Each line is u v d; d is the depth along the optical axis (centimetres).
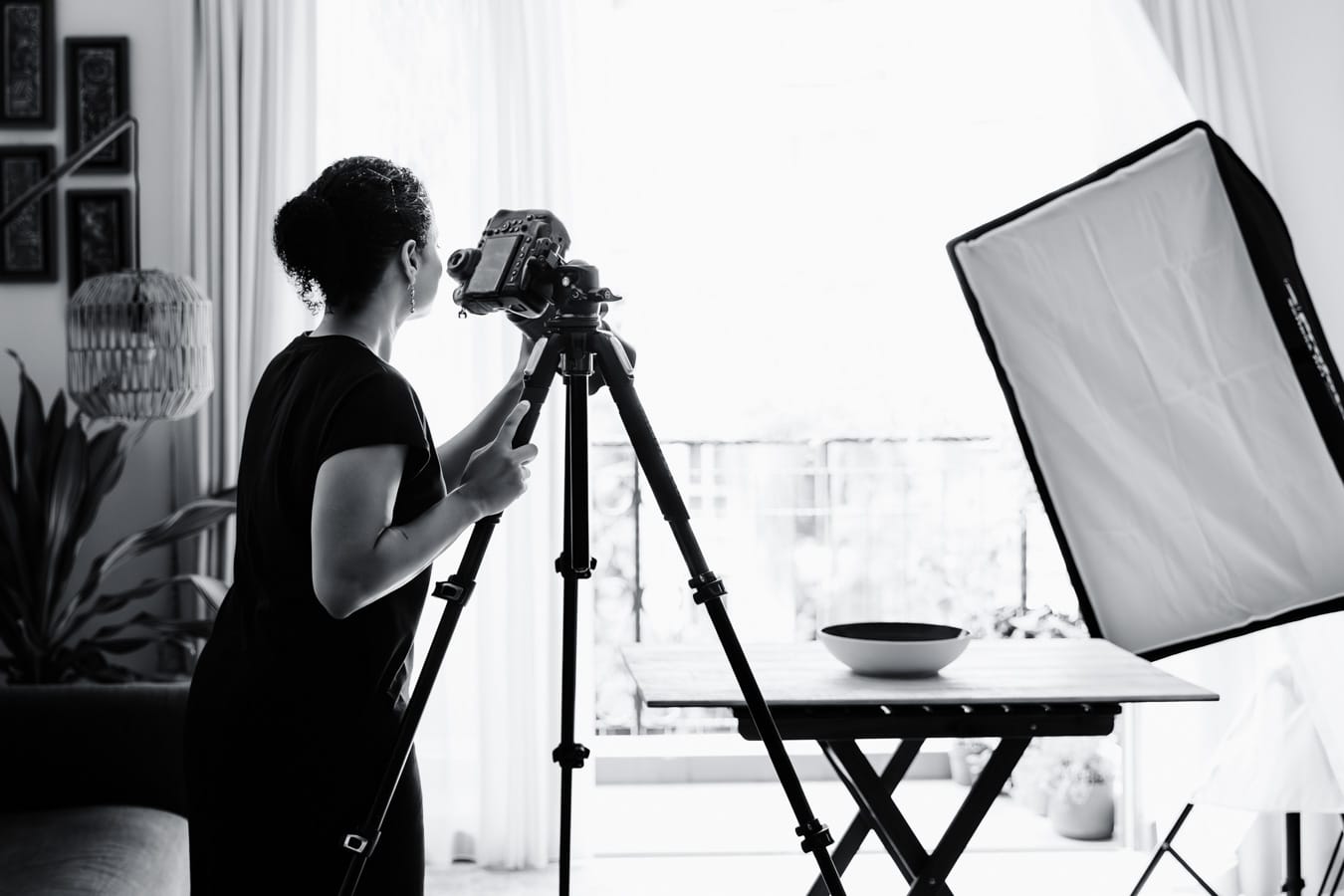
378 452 138
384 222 149
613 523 399
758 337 375
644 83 365
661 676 193
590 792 323
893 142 365
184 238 314
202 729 145
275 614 143
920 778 391
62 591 289
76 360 294
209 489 315
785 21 363
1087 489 239
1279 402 221
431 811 325
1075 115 333
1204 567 232
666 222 370
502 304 151
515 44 316
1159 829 315
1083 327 233
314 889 143
